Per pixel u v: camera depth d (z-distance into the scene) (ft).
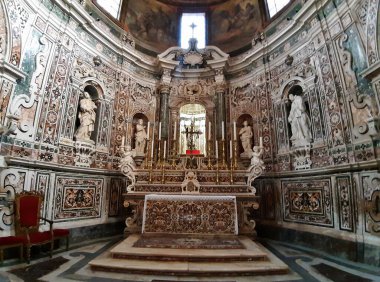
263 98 26.07
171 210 18.57
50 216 18.65
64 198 19.92
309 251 18.17
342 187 17.20
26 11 17.94
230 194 19.35
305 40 21.74
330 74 19.11
